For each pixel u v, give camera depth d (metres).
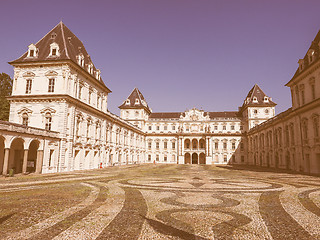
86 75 41.38
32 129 28.91
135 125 79.12
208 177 27.38
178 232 7.77
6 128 24.98
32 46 38.34
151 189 17.11
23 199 12.87
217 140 83.00
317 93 32.59
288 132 42.06
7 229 7.90
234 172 36.41
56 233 7.55
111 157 54.06
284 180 23.81
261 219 9.36
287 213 10.32
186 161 87.50
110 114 53.84
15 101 36.66
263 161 58.72
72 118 36.66
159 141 86.44
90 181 21.64
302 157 35.97
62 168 34.09
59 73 36.16
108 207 11.23
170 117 91.88
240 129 83.44
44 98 35.34
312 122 33.09
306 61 37.16
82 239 7.06
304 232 7.86
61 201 12.48
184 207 11.33
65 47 38.31
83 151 40.22
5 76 55.69
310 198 13.77
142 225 8.48
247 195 14.80
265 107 77.12
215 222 8.91
